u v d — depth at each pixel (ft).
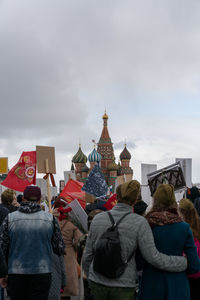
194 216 17.94
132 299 12.98
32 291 15.34
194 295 16.88
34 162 33.60
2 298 22.31
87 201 29.40
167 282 13.19
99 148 338.54
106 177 332.60
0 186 49.06
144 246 12.86
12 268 15.29
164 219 13.52
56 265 18.98
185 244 13.43
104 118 343.05
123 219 13.28
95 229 13.53
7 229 15.74
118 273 12.57
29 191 16.28
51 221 16.12
